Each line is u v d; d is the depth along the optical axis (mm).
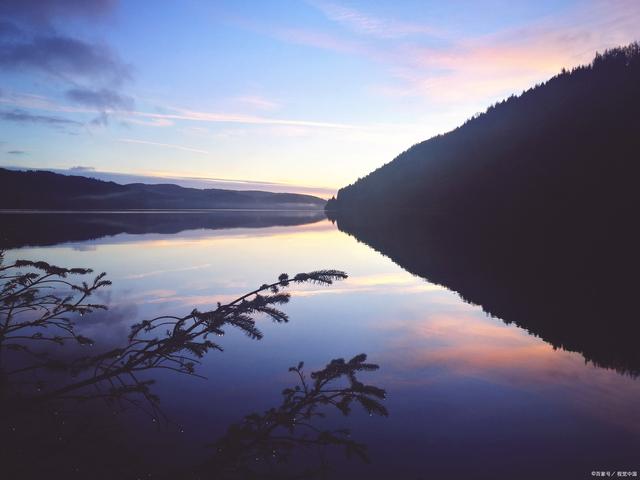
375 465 3977
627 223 42000
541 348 7711
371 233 41469
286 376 5992
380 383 6035
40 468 2076
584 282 14961
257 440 2115
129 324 7684
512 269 18094
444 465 4066
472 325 9312
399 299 12086
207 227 50906
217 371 6090
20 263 2572
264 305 2219
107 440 2764
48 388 4039
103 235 34625
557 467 4082
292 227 53312
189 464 3504
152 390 5254
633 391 5770
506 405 5371
